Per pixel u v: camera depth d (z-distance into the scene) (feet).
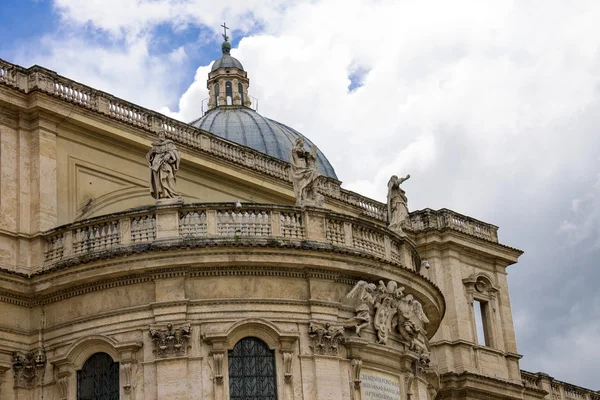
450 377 175.42
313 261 120.88
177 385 113.80
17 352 121.39
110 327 118.42
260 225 122.62
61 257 123.54
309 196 128.98
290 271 121.08
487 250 189.67
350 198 175.52
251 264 119.14
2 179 126.62
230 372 116.67
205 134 151.12
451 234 184.24
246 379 116.98
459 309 181.57
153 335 115.75
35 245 126.00
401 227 139.95
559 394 207.82
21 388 120.67
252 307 118.32
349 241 127.24
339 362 120.06
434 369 142.20
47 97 130.52
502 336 187.93
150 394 114.62
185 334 115.55
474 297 185.98
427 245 184.55
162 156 123.54
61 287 121.39
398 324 127.54
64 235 124.36
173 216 120.37
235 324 116.98
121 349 116.47
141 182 141.38
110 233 122.11
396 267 127.95
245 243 118.01
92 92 137.28
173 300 116.98
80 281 119.96
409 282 130.82
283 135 218.18
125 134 139.03
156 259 117.39
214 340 115.85
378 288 125.59
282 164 161.99
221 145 153.48
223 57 240.12
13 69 130.82
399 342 127.95
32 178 128.98
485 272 189.78
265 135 215.10
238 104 233.76
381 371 124.47
